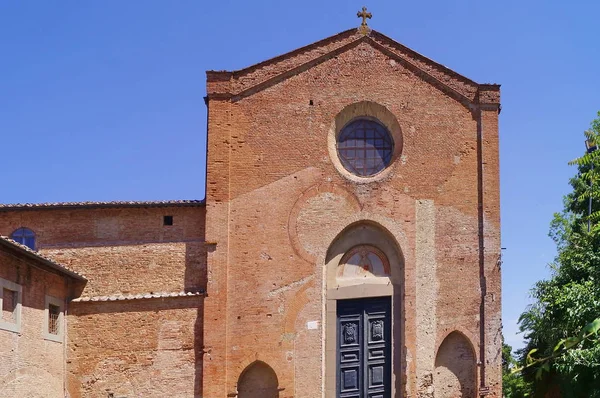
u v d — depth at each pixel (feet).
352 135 84.58
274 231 78.28
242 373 75.05
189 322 74.13
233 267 76.48
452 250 82.23
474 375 80.69
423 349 79.30
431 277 81.05
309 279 77.97
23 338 60.44
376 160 84.23
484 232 83.15
